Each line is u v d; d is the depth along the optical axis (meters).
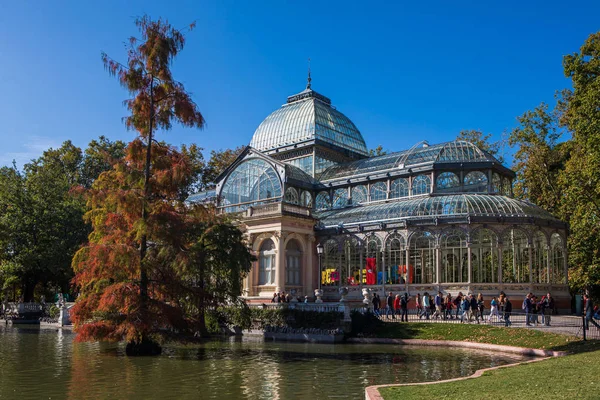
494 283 47.84
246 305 43.31
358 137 75.31
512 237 49.62
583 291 57.09
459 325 38.53
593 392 15.09
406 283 49.91
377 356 30.92
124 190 30.88
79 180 82.31
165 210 31.38
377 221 52.62
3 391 20.86
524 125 65.94
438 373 24.56
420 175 57.53
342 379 23.23
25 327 55.47
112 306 29.58
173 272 32.78
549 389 15.88
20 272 66.94
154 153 33.00
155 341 32.06
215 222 39.31
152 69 31.73
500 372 20.75
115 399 19.36
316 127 68.94
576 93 45.06
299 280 55.25
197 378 23.61
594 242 47.94
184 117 32.28
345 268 54.69
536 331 34.28
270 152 71.25
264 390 20.89
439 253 49.28
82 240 66.38
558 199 60.16
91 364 27.92
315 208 64.38
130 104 32.09
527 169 63.47
